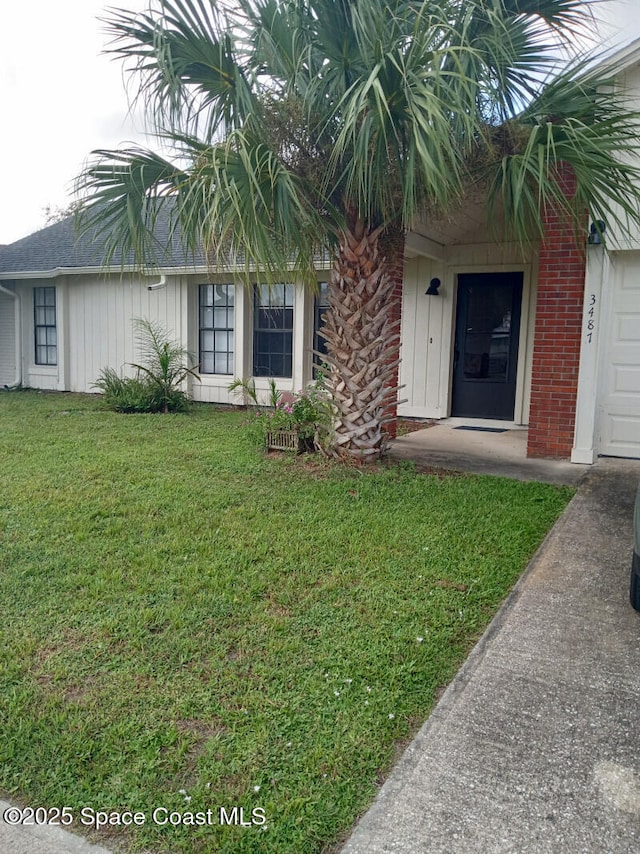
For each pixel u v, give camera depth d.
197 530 4.36
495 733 2.23
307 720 2.32
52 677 2.60
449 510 4.72
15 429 8.31
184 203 4.50
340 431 6.16
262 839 1.80
